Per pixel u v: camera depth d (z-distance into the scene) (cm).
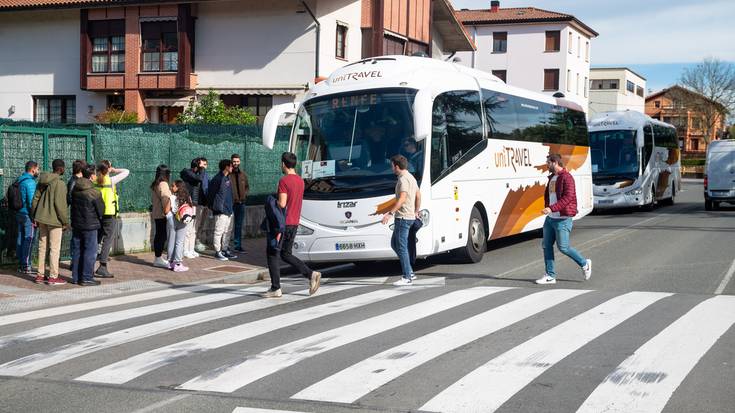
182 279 1256
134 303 1034
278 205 1053
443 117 1301
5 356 716
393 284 1161
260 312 938
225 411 537
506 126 1570
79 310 980
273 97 2950
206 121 2498
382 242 1203
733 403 542
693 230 1989
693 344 719
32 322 894
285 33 2895
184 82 2959
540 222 1769
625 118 2717
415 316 881
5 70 3347
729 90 8244
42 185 1166
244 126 1861
